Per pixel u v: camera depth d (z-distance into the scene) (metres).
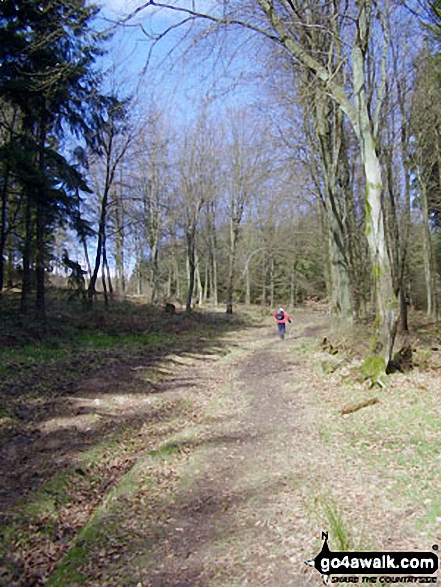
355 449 6.21
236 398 10.21
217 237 47.62
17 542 4.86
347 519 4.33
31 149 15.89
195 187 32.50
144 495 5.59
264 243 46.91
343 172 19.36
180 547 4.32
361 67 9.46
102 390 10.61
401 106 17.47
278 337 22.11
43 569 4.45
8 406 8.73
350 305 15.92
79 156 20.16
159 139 30.56
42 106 16.03
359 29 9.37
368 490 4.91
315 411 8.37
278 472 5.80
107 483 6.39
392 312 9.40
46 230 18.59
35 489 5.97
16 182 16.03
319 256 43.62
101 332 19.09
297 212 37.22
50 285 28.81
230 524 4.64
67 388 10.42
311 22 11.40
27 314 17.80
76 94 16.72
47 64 14.71
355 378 9.73
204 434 7.75
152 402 10.05
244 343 20.64
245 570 3.78
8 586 4.16
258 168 27.34
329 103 15.25
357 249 24.17
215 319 30.44
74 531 5.18
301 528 4.30
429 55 16.11
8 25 13.91
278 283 52.69
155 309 29.36
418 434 6.44
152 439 7.98
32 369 11.37
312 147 17.98
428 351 11.21
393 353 10.19
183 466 6.43
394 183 21.16
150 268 42.56
